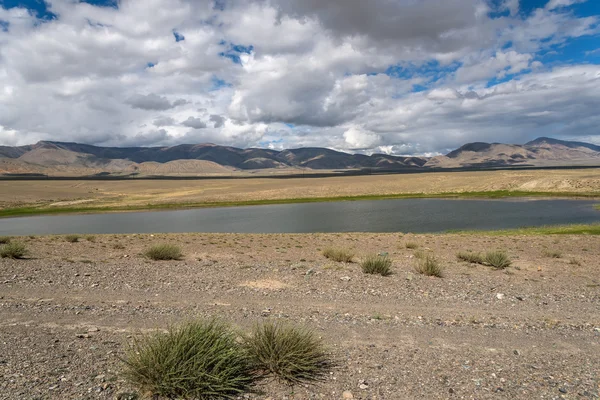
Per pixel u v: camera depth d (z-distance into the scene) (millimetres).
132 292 11102
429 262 15211
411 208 72188
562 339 7734
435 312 9625
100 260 17688
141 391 5078
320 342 6922
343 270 15391
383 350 6914
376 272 14844
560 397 5316
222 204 97375
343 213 67562
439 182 132875
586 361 6613
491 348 7168
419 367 6215
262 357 5984
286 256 20344
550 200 77250
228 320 8250
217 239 29609
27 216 79500
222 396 5121
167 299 10312
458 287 12688
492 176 138750
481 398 5258
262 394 5246
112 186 181625
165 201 106875
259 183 185500
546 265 18000
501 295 11516
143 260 17859
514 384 5684
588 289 12672
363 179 180500
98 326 7797
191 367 5148
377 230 46969
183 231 49719
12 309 8977
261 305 9844
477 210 64500
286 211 75562
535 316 9430
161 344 5391
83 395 4875
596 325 8703
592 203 69188
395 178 169125
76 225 59625
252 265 16484
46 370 5531
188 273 14352
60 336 7094
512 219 52031
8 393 4801
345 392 5309
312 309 9578
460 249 23844
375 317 9000
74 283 12203
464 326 8461
